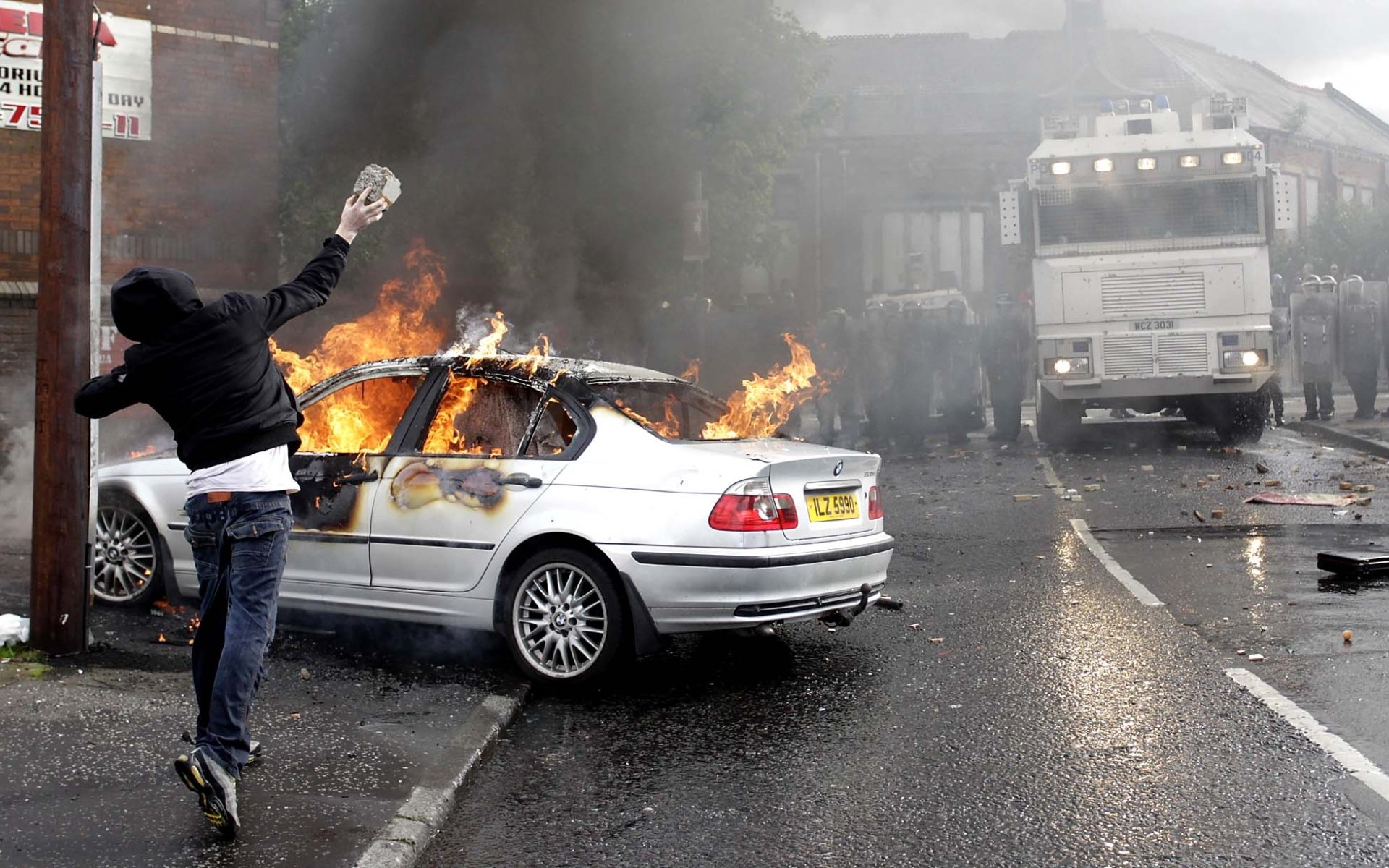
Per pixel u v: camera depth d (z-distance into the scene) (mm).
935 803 4305
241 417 4078
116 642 6301
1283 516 10656
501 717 5207
